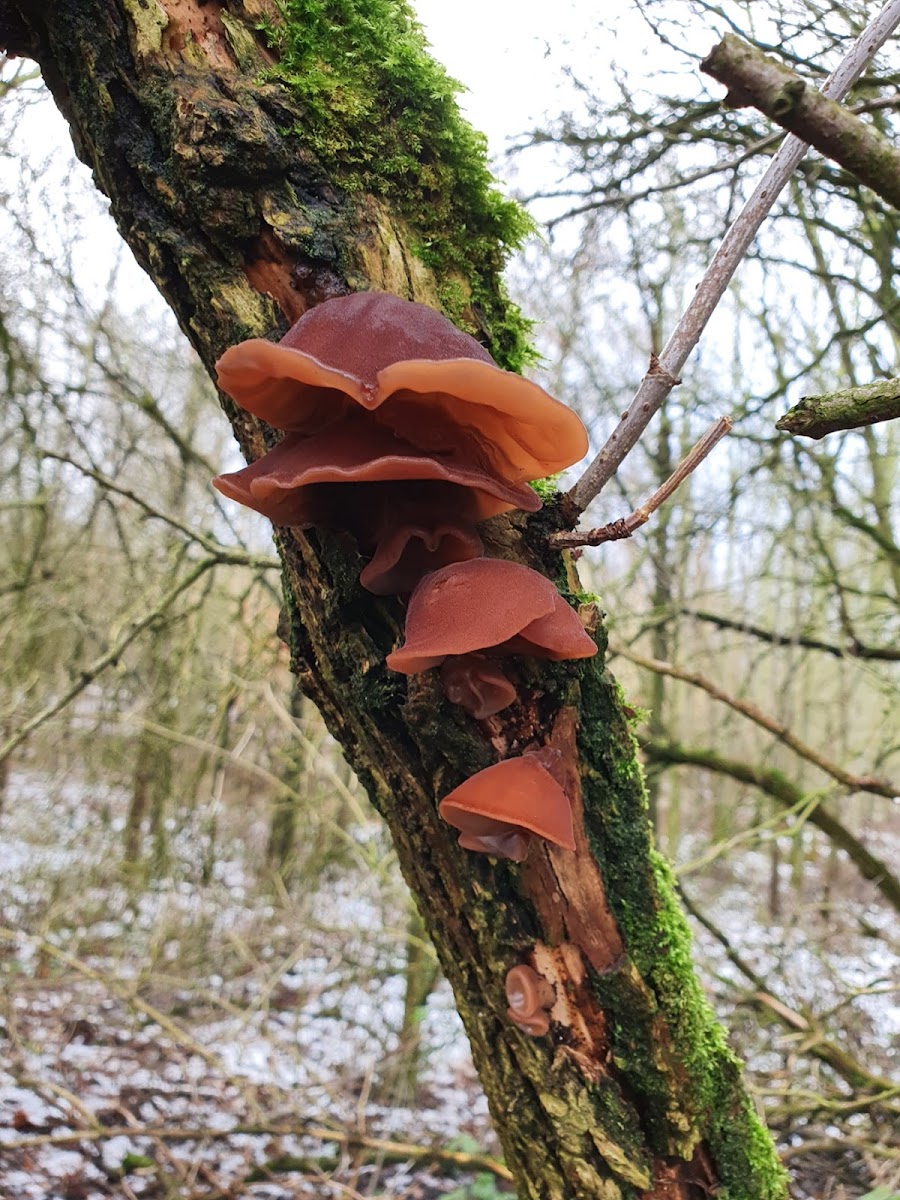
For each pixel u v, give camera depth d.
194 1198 4.43
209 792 7.89
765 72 1.02
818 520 5.84
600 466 1.80
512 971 1.79
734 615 7.01
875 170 1.03
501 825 1.68
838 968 7.01
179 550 5.52
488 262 1.95
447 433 1.65
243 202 1.69
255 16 1.74
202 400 7.23
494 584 1.60
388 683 1.71
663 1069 1.80
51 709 4.66
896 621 6.19
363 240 1.76
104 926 7.29
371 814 8.20
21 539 7.70
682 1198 1.85
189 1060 5.79
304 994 6.04
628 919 1.80
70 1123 4.99
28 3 1.72
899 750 5.91
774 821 4.73
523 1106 1.86
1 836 8.67
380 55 1.80
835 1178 4.40
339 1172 4.63
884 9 1.61
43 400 6.14
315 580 1.75
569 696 1.73
